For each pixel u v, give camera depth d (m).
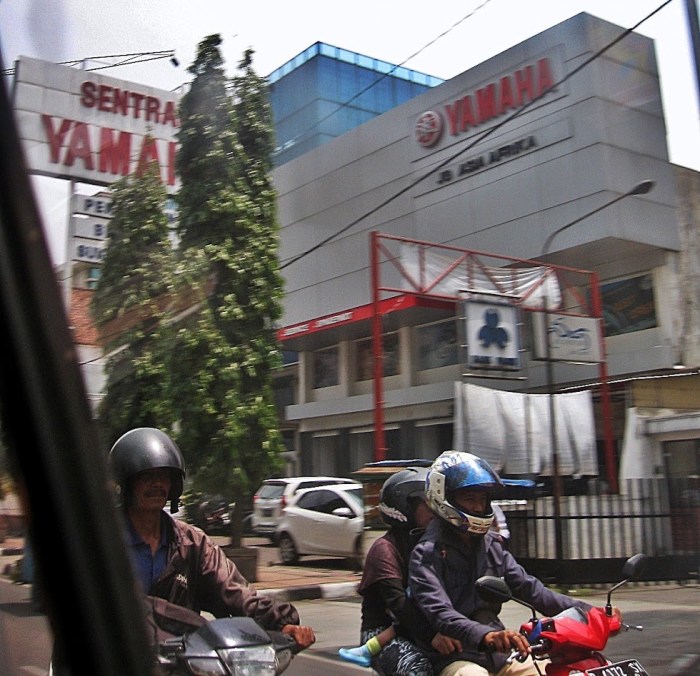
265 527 15.80
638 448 15.63
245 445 11.09
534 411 13.42
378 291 14.77
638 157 19.05
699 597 9.61
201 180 11.74
